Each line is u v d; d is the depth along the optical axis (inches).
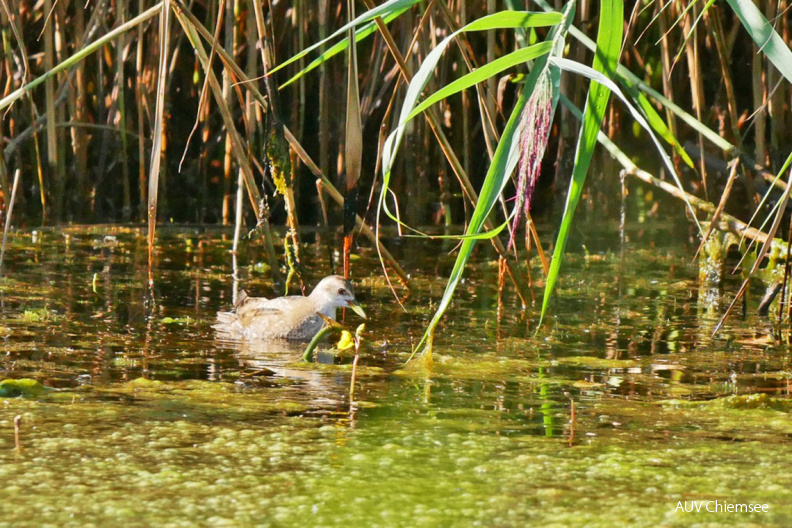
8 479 255.9
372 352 422.6
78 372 369.4
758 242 623.5
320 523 232.7
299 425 309.4
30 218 761.0
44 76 430.3
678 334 460.1
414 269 633.0
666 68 624.4
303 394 348.5
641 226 798.5
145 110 826.2
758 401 341.4
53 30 802.2
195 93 834.2
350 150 436.8
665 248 712.4
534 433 306.0
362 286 571.2
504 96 801.6
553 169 870.4
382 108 808.9
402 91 763.4
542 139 306.3
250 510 239.6
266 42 445.1
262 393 348.8
